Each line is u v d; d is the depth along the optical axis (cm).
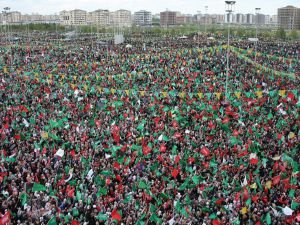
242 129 4825
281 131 4822
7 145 4150
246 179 3288
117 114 5472
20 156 3850
